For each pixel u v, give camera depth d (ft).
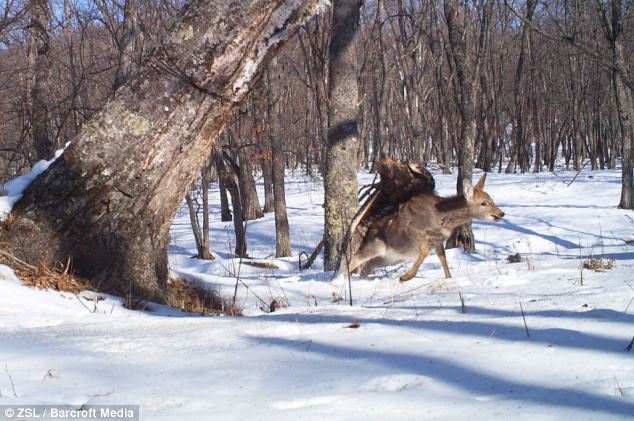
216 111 26.40
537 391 10.93
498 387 11.27
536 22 119.24
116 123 25.54
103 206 25.55
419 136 127.85
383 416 10.11
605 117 156.76
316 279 34.96
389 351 13.96
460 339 14.64
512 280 26.71
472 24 136.98
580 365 12.16
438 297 23.56
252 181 90.74
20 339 16.33
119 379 12.72
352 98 40.11
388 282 31.12
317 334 16.12
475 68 122.83
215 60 25.70
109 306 23.49
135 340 15.97
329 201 40.40
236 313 25.52
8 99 57.98
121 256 25.93
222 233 79.82
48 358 14.29
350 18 39.65
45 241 25.17
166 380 12.55
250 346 15.12
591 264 28.71
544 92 155.22
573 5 114.62
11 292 21.84
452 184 108.37
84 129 25.70
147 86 25.66
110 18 62.85
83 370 13.37
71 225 25.36
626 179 74.02
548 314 17.12
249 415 10.38
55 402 11.38
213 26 25.55
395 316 18.81
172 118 25.77
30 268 24.50
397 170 31.73
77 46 69.15
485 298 21.91
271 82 65.21
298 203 103.96
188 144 26.32
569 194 90.33
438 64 121.60
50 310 21.31
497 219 30.53
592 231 63.05
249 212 90.33
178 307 26.84
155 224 26.71
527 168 140.15
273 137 64.28
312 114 129.90
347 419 10.04
